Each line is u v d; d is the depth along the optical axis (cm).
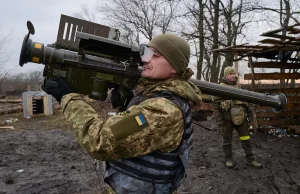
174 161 135
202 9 1667
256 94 186
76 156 580
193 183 435
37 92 1164
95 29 159
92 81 148
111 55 151
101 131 120
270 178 461
